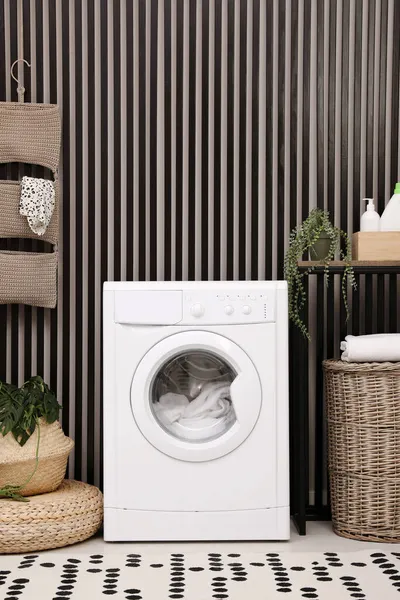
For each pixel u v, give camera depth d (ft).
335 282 11.64
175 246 11.58
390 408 9.78
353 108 11.71
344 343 10.14
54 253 11.24
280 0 11.53
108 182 11.53
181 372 9.79
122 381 9.57
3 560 9.00
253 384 9.58
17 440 9.76
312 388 11.71
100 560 8.96
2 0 11.36
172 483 9.58
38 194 10.77
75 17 11.41
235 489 9.61
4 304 11.34
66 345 11.48
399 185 10.77
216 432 9.73
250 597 7.75
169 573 8.48
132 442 9.58
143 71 11.47
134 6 11.51
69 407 11.51
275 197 11.66
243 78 11.52
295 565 8.77
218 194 11.51
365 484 9.89
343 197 11.66
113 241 11.51
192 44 11.48
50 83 11.40
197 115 11.56
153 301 9.57
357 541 9.87
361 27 11.64
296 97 11.56
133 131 11.52
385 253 10.44
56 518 9.37
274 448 9.64
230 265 11.55
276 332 9.68
